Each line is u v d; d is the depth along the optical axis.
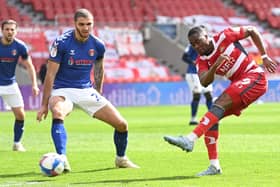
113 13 103.38
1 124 58.03
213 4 113.50
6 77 37.03
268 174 26.38
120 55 95.75
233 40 25.34
